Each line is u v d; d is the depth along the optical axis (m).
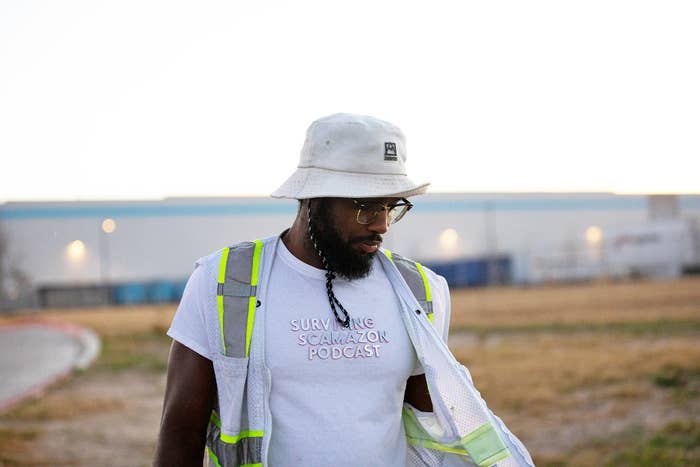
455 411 2.52
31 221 33.91
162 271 35.19
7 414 11.30
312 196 2.35
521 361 14.54
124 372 15.70
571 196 37.66
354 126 2.38
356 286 2.49
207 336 2.37
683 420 8.96
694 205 36.84
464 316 25.06
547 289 33.78
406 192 2.36
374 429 2.38
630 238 36.03
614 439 8.53
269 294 2.41
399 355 2.47
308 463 2.32
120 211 35.12
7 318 30.92
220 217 35.94
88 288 34.31
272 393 2.35
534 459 7.99
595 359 13.95
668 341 16.08
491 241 37.50
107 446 9.34
